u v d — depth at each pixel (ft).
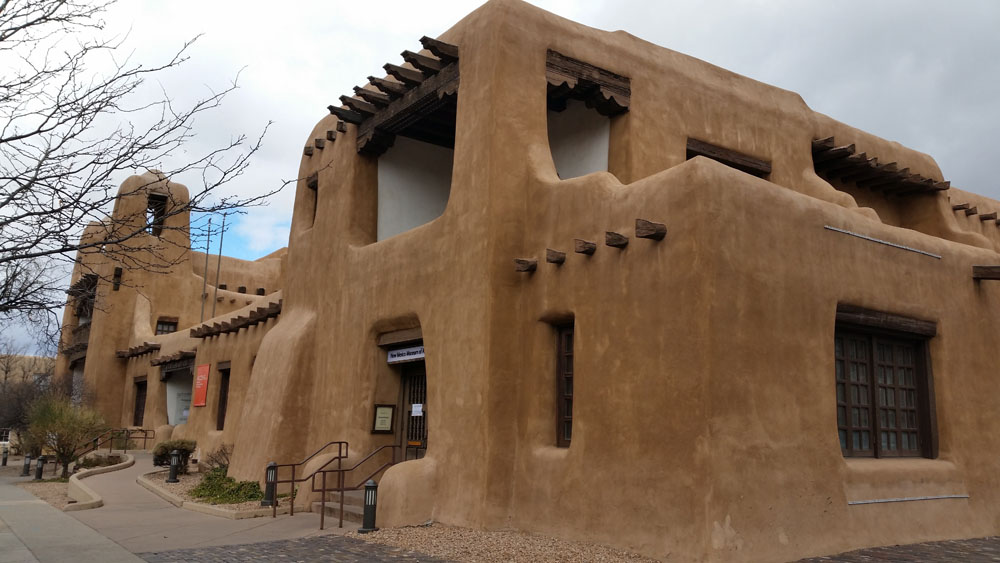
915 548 29.91
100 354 99.45
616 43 39.91
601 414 29.89
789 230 29.48
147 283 99.81
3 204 19.31
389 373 43.24
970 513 34.60
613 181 31.94
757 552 25.68
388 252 42.34
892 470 31.65
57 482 63.72
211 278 115.03
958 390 35.99
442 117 45.47
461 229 36.29
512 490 33.04
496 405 33.19
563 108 42.91
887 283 33.37
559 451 31.78
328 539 31.86
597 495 29.27
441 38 40.55
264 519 38.04
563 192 33.68
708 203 27.04
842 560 26.78
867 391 33.24
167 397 89.71
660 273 28.22
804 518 27.50
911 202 54.70
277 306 57.72
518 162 35.65
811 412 28.76
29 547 30.12
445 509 34.35
